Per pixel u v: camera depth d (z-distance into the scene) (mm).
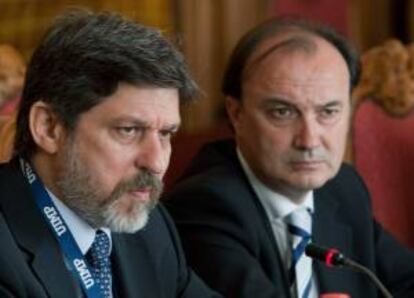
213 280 5148
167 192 5797
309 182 5352
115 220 4043
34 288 3982
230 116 5645
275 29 5469
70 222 4160
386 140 7266
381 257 6102
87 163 3994
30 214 4129
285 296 5371
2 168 4246
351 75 5527
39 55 4043
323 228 5750
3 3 9492
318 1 11250
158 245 4680
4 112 5762
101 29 3945
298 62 5309
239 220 5320
